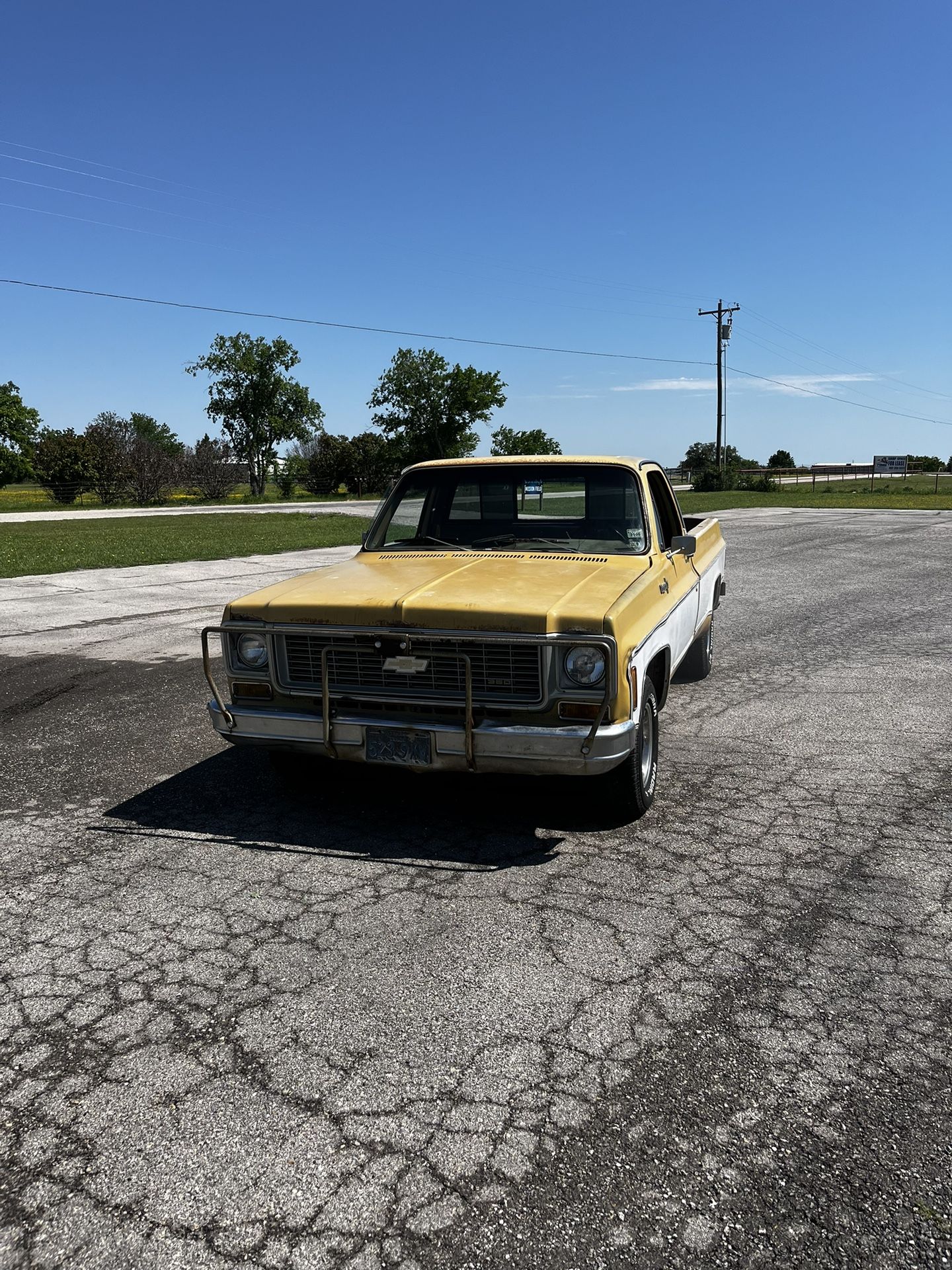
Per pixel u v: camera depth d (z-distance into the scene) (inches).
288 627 171.5
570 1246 83.7
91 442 2393.0
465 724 159.6
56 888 156.3
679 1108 101.2
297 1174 92.6
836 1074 106.5
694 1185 90.6
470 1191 90.0
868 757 223.1
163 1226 86.7
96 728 254.1
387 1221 86.7
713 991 123.8
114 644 376.2
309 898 151.9
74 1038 115.3
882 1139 96.2
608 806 179.9
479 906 148.7
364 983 126.6
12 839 177.2
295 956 133.8
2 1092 105.4
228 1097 104.0
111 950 136.1
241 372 3036.4
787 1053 110.4
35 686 304.0
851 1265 81.4
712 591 303.9
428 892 153.8
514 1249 83.5
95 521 1413.6
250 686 178.5
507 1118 100.0
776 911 145.9
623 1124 98.9
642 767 180.4
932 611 440.8
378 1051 111.8
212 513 1665.8
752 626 406.9
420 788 203.0
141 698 287.1
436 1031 115.4
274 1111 101.6
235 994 124.2
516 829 179.9
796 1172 91.9
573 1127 98.5
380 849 171.5
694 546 222.5
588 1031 115.3
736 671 319.0
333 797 197.9
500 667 161.6
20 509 1962.4
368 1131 98.3
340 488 3218.5
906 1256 82.2
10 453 2984.7
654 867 162.9
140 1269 82.2
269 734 173.6
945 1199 88.4
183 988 125.8
